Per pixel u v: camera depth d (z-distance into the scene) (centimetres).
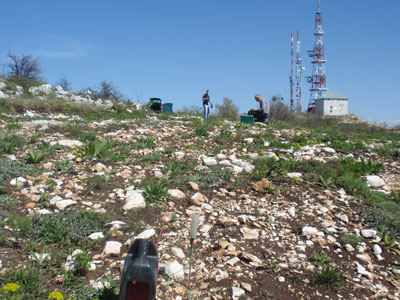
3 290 298
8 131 858
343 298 359
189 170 660
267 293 350
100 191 550
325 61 7519
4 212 454
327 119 2211
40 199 501
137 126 1084
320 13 7544
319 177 670
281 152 843
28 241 396
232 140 928
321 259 411
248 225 479
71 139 858
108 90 2711
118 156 705
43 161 653
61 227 411
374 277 399
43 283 333
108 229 441
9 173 570
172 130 1029
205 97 1702
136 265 245
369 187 665
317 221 507
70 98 2291
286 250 430
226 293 348
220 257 400
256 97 1432
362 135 1259
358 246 455
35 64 2642
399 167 819
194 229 319
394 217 526
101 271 363
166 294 341
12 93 2078
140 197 513
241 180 626
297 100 5344
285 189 603
